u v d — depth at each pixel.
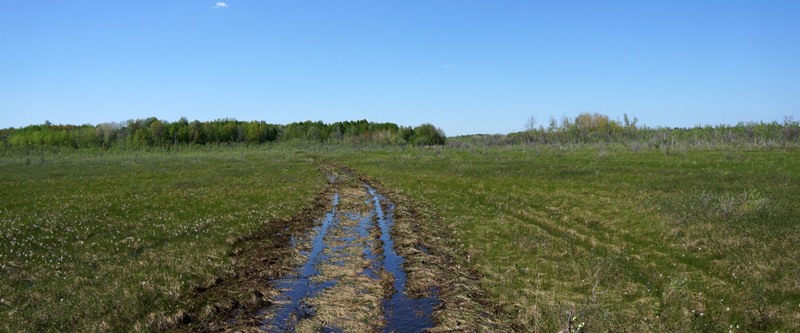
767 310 11.35
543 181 36.81
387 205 30.97
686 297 12.48
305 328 11.59
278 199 31.69
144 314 11.98
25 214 24.31
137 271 15.19
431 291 14.23
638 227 20.56
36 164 66.25
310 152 105.00
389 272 16.19
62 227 21.19
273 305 13.28
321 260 17.81
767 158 44.69
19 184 39.75
